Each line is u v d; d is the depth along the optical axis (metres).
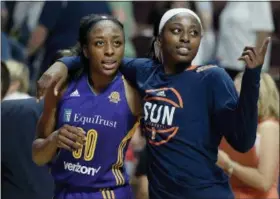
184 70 9.27
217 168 9.23
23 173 10.97
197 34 9.19
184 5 14.98
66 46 16.81
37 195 10.98
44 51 17.45
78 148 8.93
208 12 18.03
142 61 9.59
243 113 8.59
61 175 9.26
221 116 8.97
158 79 9.31
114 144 9.21
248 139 8.74
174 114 9.08
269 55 18.23
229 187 9.31
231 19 17.44
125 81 9.46
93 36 9.16
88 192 9.20
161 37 9.37
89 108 9.23
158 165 9.16
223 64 17.48
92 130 9.16
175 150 9.07
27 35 19.88
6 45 17.66
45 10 17.06
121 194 9.27
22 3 20.12
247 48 8.48
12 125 10.96
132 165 13.70
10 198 10.97
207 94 9.09
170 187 9.09
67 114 9.25
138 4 21.20
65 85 9.43
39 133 9.52
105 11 16.91
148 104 9.24
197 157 9.05
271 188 11.27
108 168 9.21
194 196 9.02
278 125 11.33
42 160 9.34
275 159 11.12
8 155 10.94
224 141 11.17
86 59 9.53
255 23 17.31
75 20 16.83
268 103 11.23
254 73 8.44
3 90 11.73
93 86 9.40
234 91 9.06
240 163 11.12
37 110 10.99
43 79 9.21
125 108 9.30
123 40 9.27
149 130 9.23
